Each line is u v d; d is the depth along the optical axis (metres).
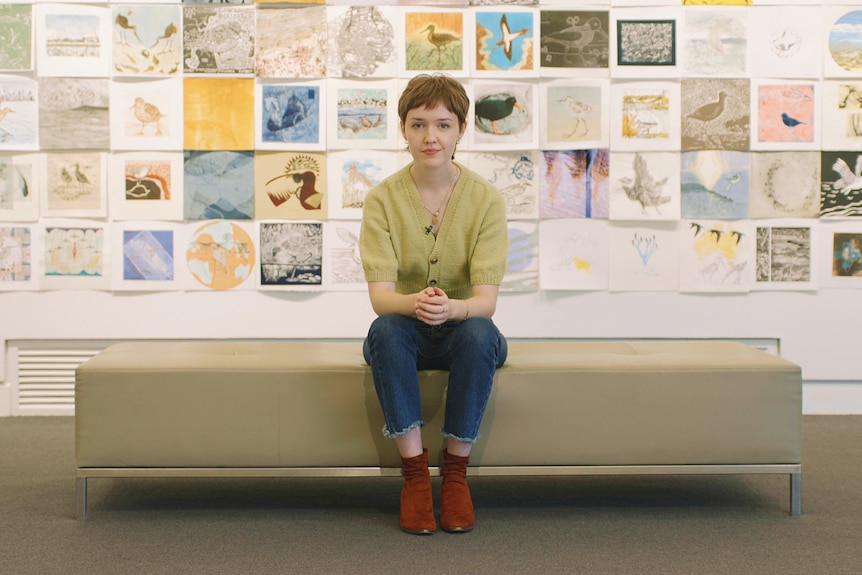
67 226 3.38
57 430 3.18
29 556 1.97
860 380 3.47
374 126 3.37
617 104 3.39
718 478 2.62
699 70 3.38
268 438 2.22
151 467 2.22
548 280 3.42
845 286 3.44
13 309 3.39
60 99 3.34
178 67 3.35
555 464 2.24
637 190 3.40
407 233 2.23
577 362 2.27
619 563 1.93
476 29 3.36
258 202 3.39
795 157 3.41
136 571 1.88
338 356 2.39
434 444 2.23
